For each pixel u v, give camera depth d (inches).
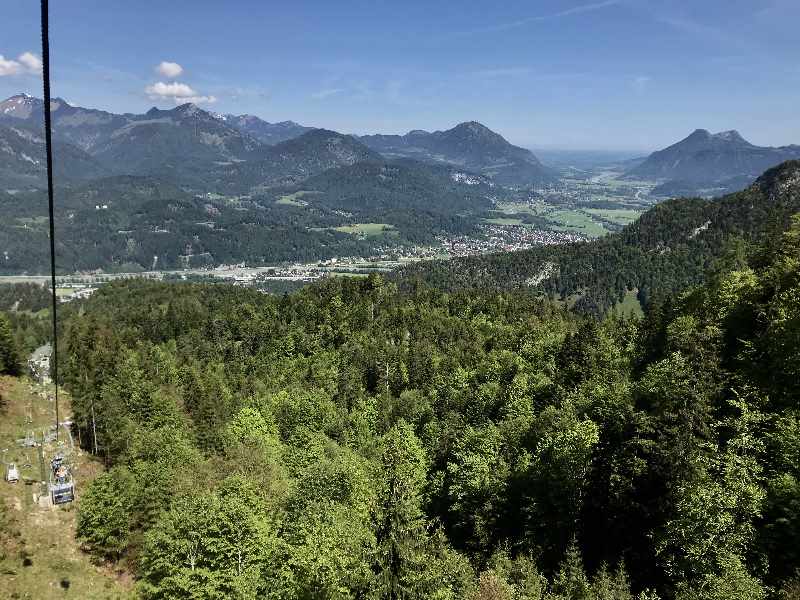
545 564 2246.6
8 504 3221.0
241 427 4375.0
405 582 1480.1
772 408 2336.4
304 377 6550.2
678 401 2223.2
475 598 1647.4
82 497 3043.8
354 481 2733.8
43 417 4909.0
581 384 3636.8
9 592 2566.4
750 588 1464.1
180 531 2329.0
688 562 1690.5
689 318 3430.1
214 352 7711.6
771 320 2805.1
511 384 4138.8
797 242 3715.6
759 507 1705.2
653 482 2112.5
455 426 3897.6
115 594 2719.0
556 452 2490.2
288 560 2085.4
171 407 4456.2
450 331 7214.6
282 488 3024.1
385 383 6230.3
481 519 2519.7
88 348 6368.1
